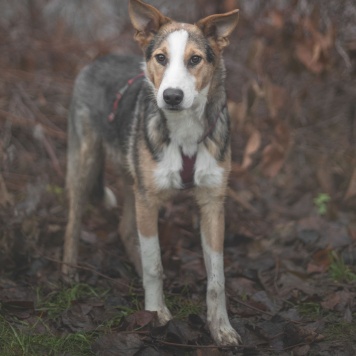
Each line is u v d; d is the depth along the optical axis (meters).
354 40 12.66
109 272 10.09
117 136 9.88
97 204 11.30
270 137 12.65
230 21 8.30
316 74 12.09
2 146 12.44
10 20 13.97
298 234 11.16
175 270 10.16
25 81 13.50
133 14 8.58
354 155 13.23
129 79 10.05
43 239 10.73
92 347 7.66
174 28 8.29
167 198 8.66
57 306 8.86
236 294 9.42
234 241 11.40
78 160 10.52
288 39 11.84
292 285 9.66
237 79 12.90
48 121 13.13
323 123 13.65
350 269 10.20
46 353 7.70
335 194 12.84
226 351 7.77
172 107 7.73
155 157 8.44
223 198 8.50
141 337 7.78
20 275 9.83
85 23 14.88
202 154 8.38
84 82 10.65
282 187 13.05
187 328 8.06
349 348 7.82
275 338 8.08
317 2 12.36
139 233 8.59
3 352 7.61
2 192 11.00
